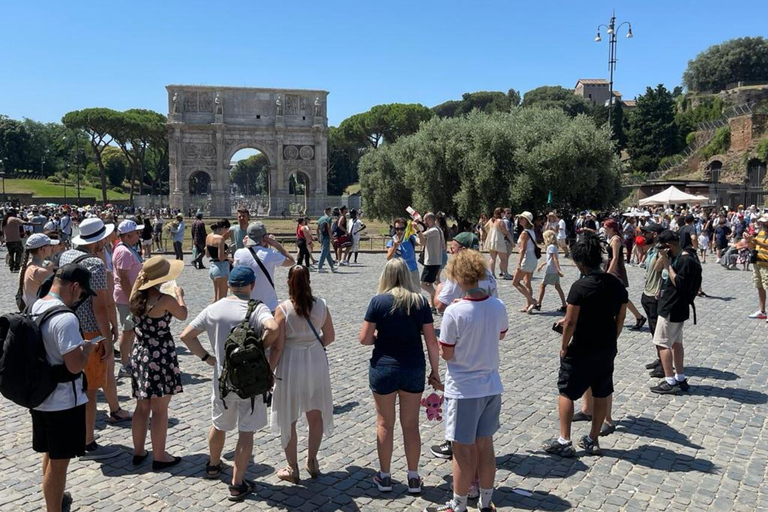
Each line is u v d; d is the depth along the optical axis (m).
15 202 64.19
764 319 14.97
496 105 140.75
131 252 9.89
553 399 9.08
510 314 15.59
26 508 5.88
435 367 6.20
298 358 6.29
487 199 38.69
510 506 5.96
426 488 6.35
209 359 6.38
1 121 130.88
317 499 6.09
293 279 6.25
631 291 19.50
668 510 5.88
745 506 5.96
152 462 6.85
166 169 128.88
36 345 5.17
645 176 81.88
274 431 6.29
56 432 5.37
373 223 69.19
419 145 43.12
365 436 7.72
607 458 7.04
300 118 81.56
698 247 33.25
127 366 10.16
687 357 11.42
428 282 14.92
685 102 104.38
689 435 7.72
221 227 13.71
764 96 95.75
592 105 132.75
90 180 133.50
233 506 5.94
